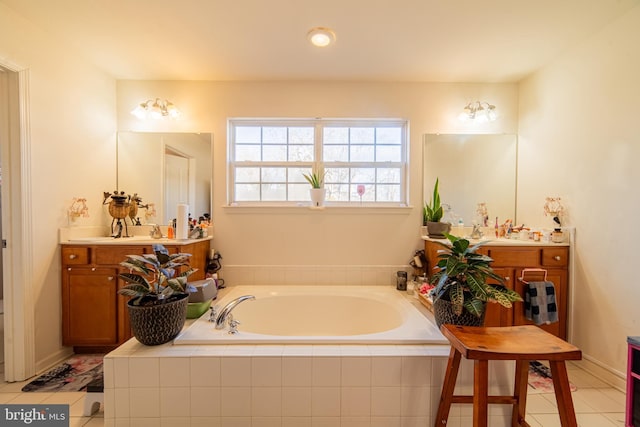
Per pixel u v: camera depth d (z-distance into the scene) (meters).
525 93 2.50
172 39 1.96
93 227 2.33
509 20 1.74
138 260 1.48
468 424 1.38
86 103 2.24
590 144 1.92
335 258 2.59
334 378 1.35
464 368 1.39
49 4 1.62
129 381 1.34
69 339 2.05
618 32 1.74
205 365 1.34
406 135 2.63
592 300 1.92
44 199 1.91
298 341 1.46
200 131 2.58
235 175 2.68
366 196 2.68
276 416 1.35
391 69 2.35
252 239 2.59
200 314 1.83
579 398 1.66
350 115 2.57
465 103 2.58
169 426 1.34
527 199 2.48
